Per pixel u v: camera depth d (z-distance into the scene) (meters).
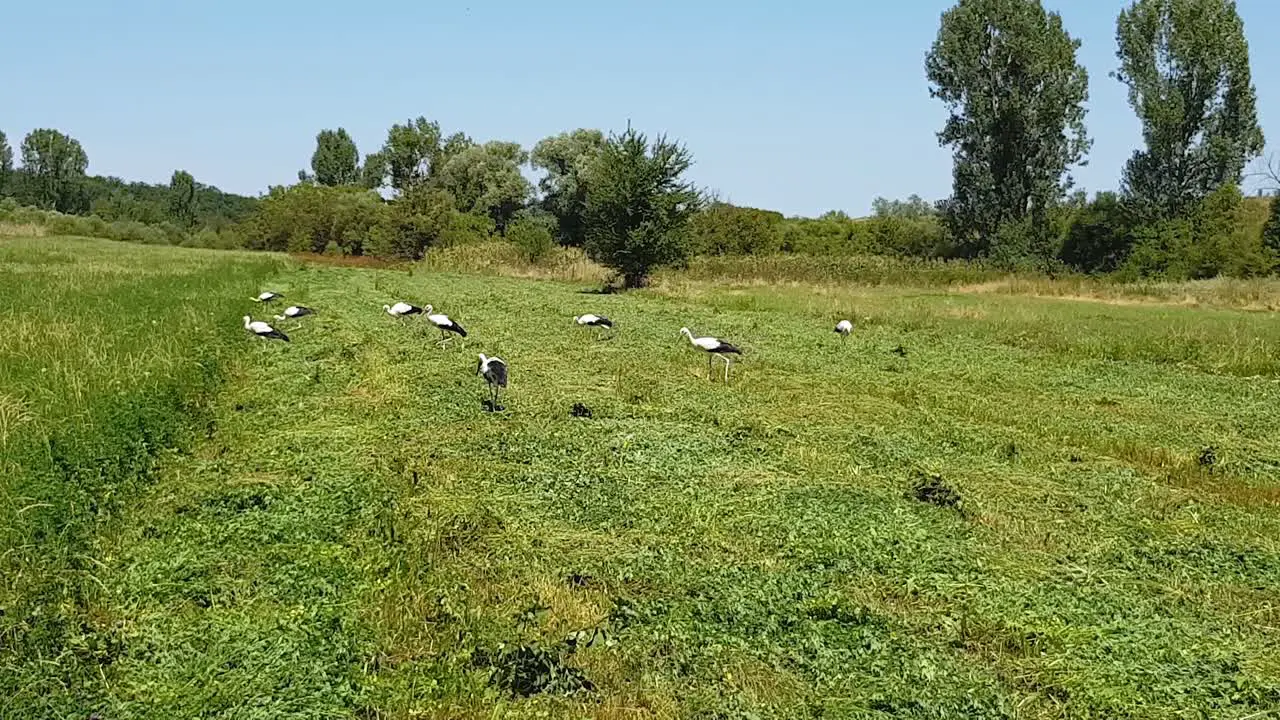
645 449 14.73
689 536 11.12
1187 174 59.00
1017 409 19.19
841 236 76.06
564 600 9.38
